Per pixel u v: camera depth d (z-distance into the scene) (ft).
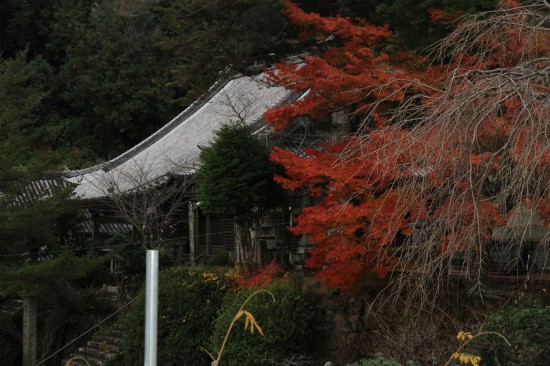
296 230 35.63
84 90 140.87
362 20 40.11
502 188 20.25
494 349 26.76
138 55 140.46
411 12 38.24
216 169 47.93
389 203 30.04
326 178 35.88
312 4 44.78
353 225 32.40
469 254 21.31
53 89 148.05
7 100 63.16
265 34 45.55
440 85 26.76
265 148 49.37
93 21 143.84
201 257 72.02
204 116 87.86
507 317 28.19
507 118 22.15
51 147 142.00
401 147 21.03
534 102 18.99
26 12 152.97
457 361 27.84
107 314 62.95
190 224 69.15
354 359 39.11
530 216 19.31
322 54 46.75
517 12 23.86
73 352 59.00
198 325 45.80
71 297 59.62
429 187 21.21
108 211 83.46
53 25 151.64
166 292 47.24
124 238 65.51
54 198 61.36
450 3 36.70
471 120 19.34
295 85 38.24
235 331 40.34
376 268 32.99
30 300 60.03
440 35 37.78
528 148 18.10
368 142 23.29
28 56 158.81
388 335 34.27
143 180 73.87
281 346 39.60
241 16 44.78
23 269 54.75
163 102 140.56
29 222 58.85
